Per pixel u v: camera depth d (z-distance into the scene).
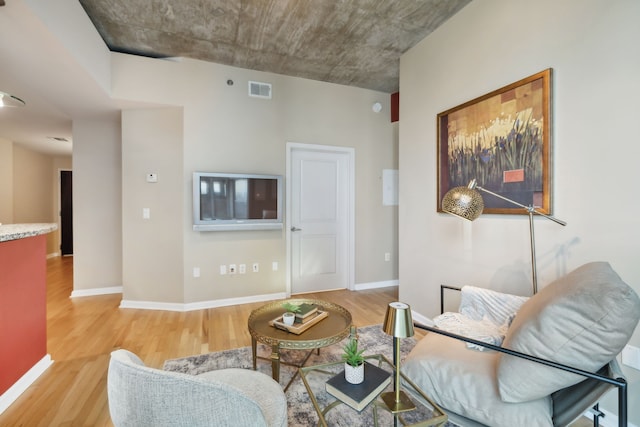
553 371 1.09
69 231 6.82
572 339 1.06
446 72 2.60
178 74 3.27
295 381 1.97
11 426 1.58
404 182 3.12
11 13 1.71
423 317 2.88
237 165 3.51
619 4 1.50
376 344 2.52
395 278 4.44
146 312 3.27
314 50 3.13
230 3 2.42
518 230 2.01
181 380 0.82
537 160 1.87
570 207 1.71
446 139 2.57
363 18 2.60
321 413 1.21
